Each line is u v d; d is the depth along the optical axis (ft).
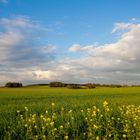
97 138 29.73
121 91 176.76
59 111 49.19
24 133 32.19
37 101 83.61
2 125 34.83
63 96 114.11
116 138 30.81
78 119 37.19
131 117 36.76
